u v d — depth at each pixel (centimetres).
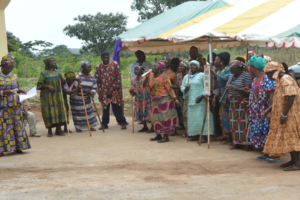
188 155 590
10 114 600
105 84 888
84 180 435
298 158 479
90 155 598
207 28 779
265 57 639
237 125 622
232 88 614
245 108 611
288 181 415
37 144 712
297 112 466
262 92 545
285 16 727
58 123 818
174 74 820
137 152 620
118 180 434
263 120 552
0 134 591
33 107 1301
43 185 412
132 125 930
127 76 2273
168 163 532
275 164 516
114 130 893
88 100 877
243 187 393
